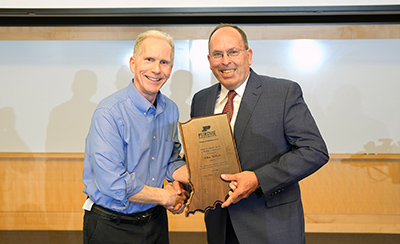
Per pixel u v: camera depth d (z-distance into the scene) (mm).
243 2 2758
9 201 3375
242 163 1663
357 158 3260
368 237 3215
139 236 1655
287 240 1636
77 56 3283
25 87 3307
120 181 1496
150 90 1592
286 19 2971
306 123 1625
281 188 1581
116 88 3312
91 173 1651
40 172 3352
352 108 3266
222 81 1729
